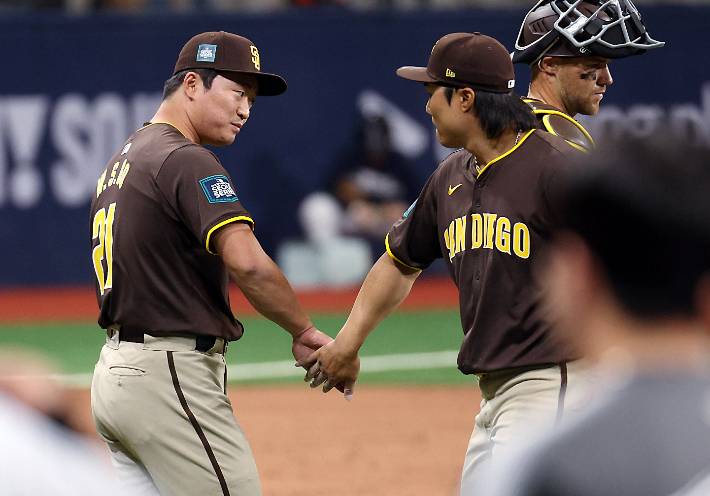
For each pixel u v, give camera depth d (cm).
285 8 5750
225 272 1376
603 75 1422
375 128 5144
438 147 5197
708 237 484
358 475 2250
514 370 1263
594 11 1362
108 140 5041
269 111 5109
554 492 466
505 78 1275
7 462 461
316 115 5141
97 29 4988
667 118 550
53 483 464
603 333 511
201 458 1302
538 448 482
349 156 5162
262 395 3105
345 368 1538
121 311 1313
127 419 1302
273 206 5147
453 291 5134
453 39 1293
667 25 5197
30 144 4994
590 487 459
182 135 1388
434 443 2523
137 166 1332
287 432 2653
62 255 5053
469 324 1323
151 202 1305
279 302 1377
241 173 5119
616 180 501
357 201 5156
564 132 1299
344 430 2669
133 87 5041
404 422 2747
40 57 4962
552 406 1212
